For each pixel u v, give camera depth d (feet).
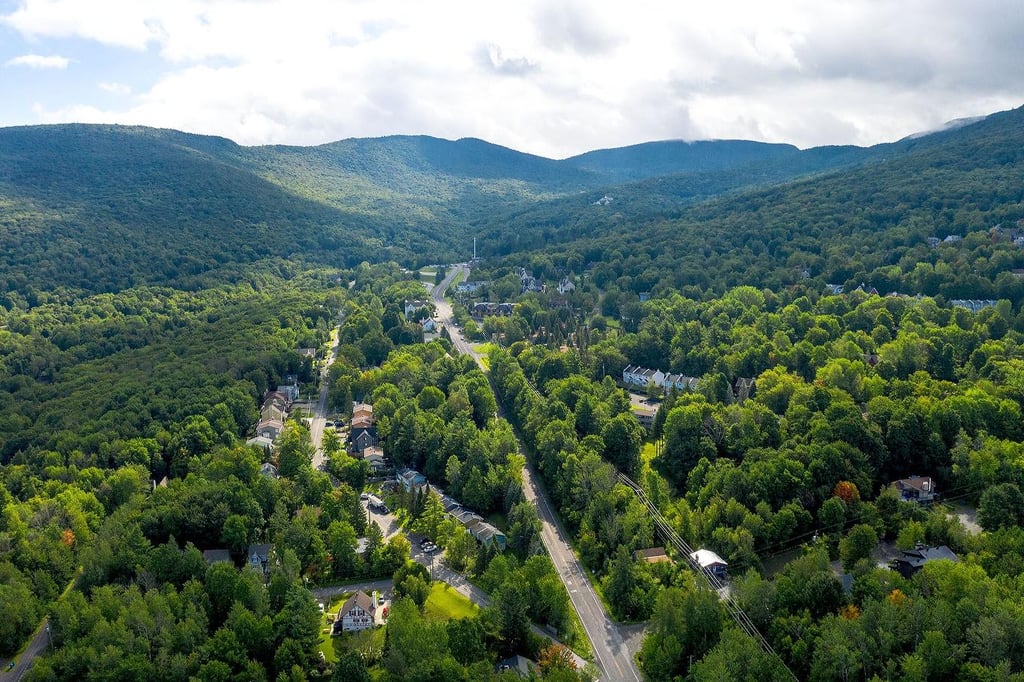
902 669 413.80
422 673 444.96
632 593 536.83
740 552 554.46
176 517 614.75
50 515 625.41
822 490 609.83
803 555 543.39
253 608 514.68
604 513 621.72
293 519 623.36
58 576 569.23
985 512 577.02
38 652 508.94
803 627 461.78
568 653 479.82
